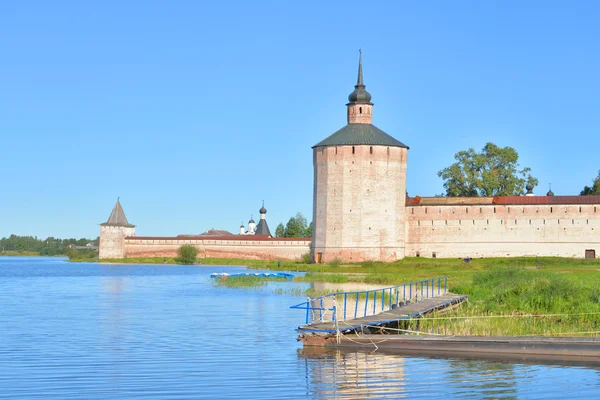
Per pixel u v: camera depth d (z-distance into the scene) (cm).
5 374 2972
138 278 9875
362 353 3359
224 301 6016
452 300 4866
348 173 12056
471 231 12188
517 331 3641
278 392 2688
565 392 2667
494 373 2945
